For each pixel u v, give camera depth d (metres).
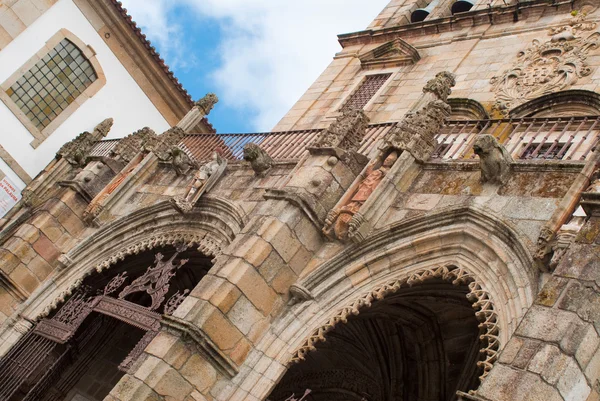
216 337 11.04
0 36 23.50
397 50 21.34
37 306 16.95
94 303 15.31
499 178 10.90
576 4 18.53
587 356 7.38
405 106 19.14
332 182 12.69
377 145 14.25
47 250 17.78
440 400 14.45
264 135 17.17
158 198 17.11
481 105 17.28
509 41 19.11
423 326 14.21
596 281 7.82
